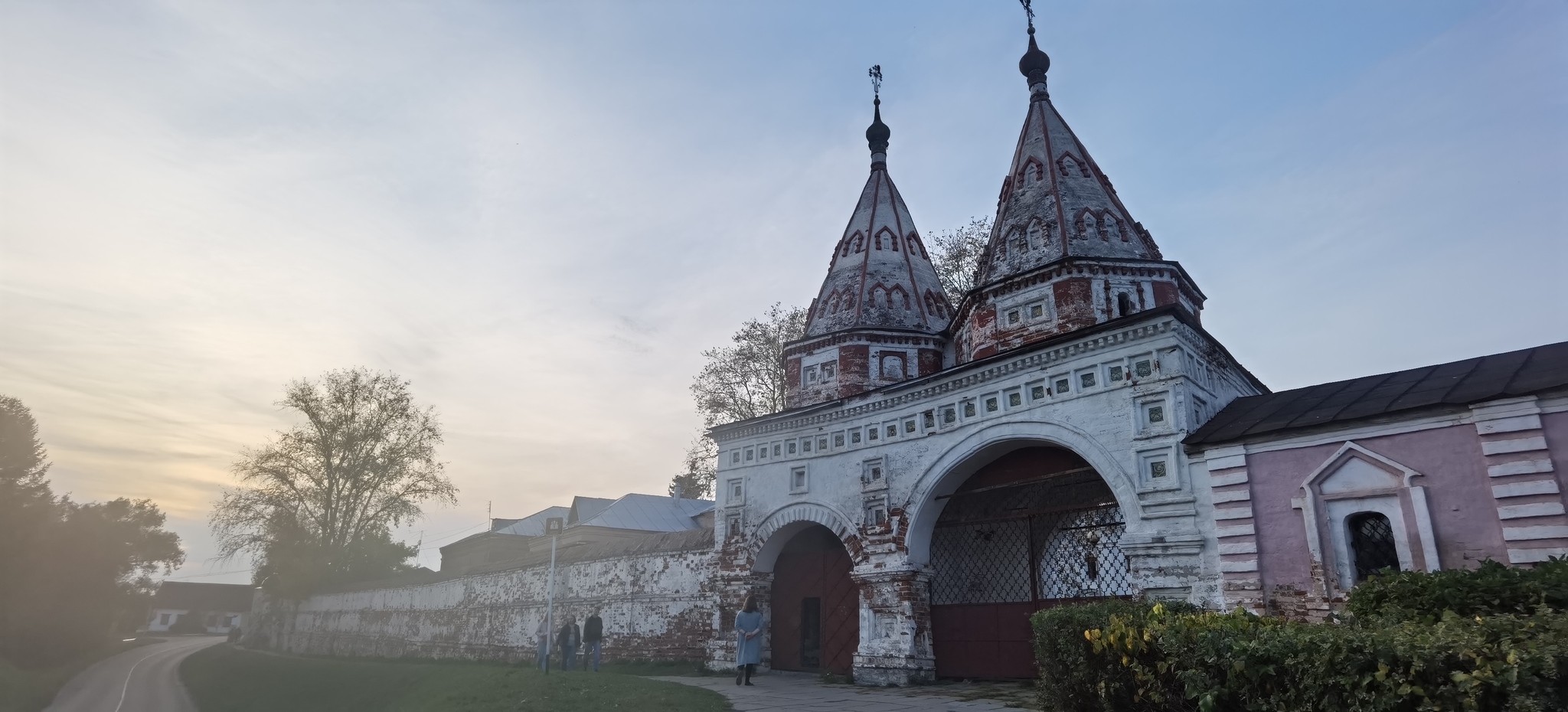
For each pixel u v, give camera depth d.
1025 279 19.30
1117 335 15.41
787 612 21.47
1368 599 8.86
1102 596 15.92
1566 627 5.09
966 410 17.72
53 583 41.09
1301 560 12.71
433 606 34.78
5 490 37.88
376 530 48.72
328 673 30.14
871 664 18.08
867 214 26.39
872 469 19.38
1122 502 14.76
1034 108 22.83
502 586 30.47
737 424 22.66
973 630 17.56
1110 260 18.73
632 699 14.12
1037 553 17.08
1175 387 14.53
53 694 36.22
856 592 19.91
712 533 22.84
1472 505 11.52
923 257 26.22
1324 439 12.94
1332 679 5.57
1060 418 16.00
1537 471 11.08
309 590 46.22
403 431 49.44
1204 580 13.55
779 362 35.97
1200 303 20.97
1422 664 5.14
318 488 47.25
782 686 17.56
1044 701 9.12
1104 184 21.14
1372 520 12.54
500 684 17.12
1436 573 8.49
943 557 18.67
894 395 19.17
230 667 40.09
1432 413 12.08
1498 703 4.80
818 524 20.58
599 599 25.67
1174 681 6.91
